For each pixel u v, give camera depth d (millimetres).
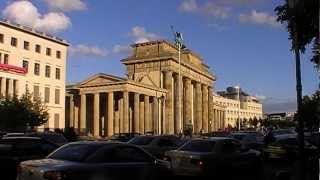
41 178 10758
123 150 12359
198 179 19297
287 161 28312
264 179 19266
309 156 28859
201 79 145000
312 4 16203
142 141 25047
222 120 177000
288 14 17109
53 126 101312
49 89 100938
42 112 74688
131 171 12141
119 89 109875
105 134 120375
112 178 11680
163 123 121125
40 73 98438
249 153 20281
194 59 140125
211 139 19266
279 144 28625
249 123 176875
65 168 10828
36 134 24766
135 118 112812
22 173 11383
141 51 130500
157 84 125375
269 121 143250
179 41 94438
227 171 18891
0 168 16062
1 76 86750
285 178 16703
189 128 87625
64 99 106062
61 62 104938
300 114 16797
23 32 94250
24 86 92562
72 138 52469
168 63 124500
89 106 121625
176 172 18422
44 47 100000
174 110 124312
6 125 65125
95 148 11883
